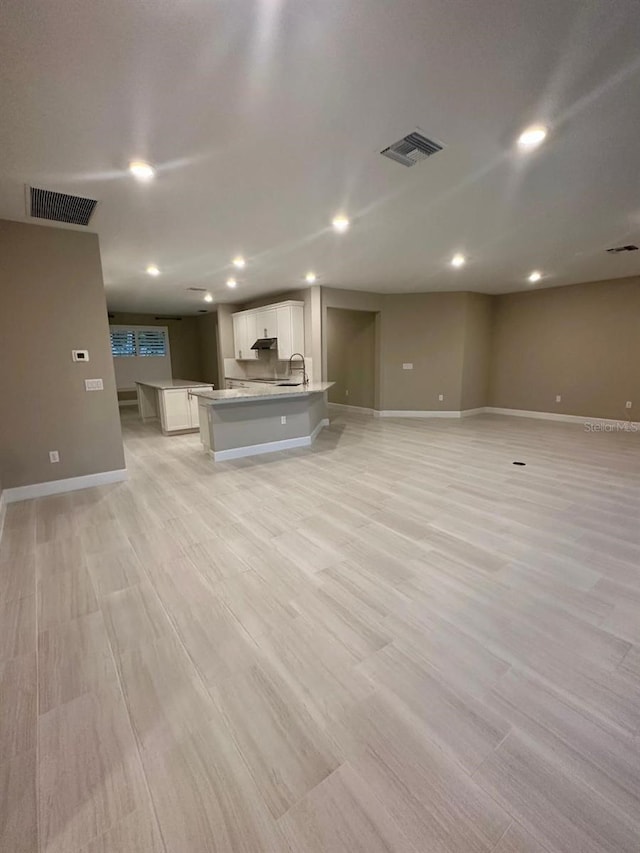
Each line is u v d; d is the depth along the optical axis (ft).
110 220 10.69
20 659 5.62
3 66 4.89
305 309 22.13
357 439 19.22
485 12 4.29
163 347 35.42
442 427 21.98
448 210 10.28
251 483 12.98
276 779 3.99
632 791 3.85
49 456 11.95
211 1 4.07
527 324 24.31
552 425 22.12
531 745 4.31
